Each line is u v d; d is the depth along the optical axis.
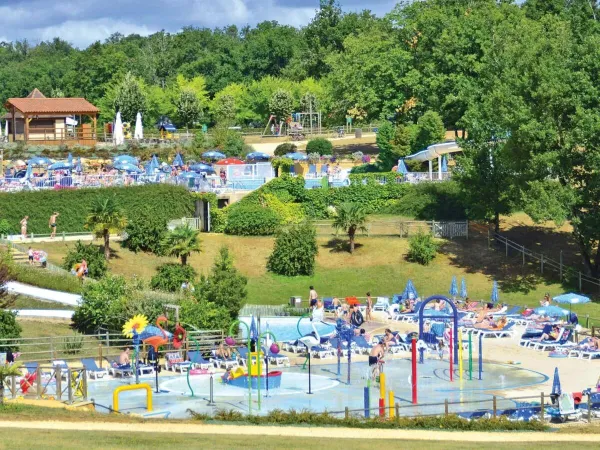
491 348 56.34
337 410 41.78
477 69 96.31
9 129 116.88
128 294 56.00
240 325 59.31
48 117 110.25
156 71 175.25
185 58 188.38
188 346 52.47
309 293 68.88
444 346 55.50
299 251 73.12
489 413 40.22
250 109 148.50
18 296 58.53
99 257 68.31
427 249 74.75
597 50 70.94
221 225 80.81
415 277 73.31
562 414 40.16
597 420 40.34
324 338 56.06
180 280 67.56
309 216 84.75
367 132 131.25
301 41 188.12
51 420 36.16
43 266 65.62
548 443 34.88
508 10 104.62
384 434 36.25
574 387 46.47
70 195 78.81
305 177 88.88
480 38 100.38
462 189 77.81
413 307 65.25
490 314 62.00
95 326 55.56
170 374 49.72
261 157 102.81
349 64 113.44
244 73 177.12
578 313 65.38
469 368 48.88
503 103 71.88
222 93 147.75
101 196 73.19
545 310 58.75
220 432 35.69
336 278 73.25
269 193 84.44
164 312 55.16
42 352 49.81
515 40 90.69
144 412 40.97
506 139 75.88
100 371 48.47
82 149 104.12
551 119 69.50
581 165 70.81
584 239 70.19
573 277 72.00
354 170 100.56
